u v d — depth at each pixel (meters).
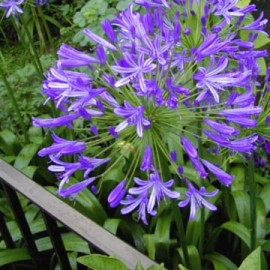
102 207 0.78
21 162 0.90
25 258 0.76
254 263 0.33
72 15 1.38
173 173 0.74
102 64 0.43
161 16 0.50
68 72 0.43
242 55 0.51
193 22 0.52
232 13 0.51
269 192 0.75
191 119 0.44
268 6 1.19
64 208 0.52
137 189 0.43
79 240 0.75
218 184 0.79
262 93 0.52
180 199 0.71
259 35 0.70
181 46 0.52
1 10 1.40
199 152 0.59
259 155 0.77
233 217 0.74
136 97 0.43
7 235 0.77
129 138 0.45
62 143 0.44
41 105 1.00
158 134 0.45
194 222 0.70
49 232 0.59
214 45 0.43
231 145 0.43
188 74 0.44
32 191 0.56
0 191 0.92
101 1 0.98
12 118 1.02
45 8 1.40
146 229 0.79
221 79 0.42
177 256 0.72
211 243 0.74
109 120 0.44
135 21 0.45
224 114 0.43
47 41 1.40
